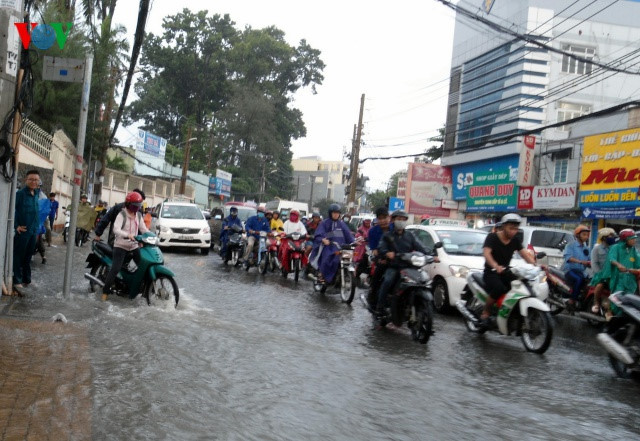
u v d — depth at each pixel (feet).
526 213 84.69
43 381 16.25
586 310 41.45
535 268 28.32
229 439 13.44
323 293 44.78
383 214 33.68
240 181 252.01
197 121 266.16
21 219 31.35
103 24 105.40
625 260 36.78
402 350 26.32
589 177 71.26
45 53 86.84
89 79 28.89
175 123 269.64
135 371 17.97
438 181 116.06
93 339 21.52
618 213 66.13
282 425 14.65
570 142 80.38
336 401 16.90
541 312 27.45
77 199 29.84
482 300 30.01
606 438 15.69
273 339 24.40
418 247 30.42
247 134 246.68
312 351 22.89
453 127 134.10
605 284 38.55
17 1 25.72
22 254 31.53
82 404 14.80
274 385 17.88
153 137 216.13
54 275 39.88
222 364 19.62
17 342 20.10
